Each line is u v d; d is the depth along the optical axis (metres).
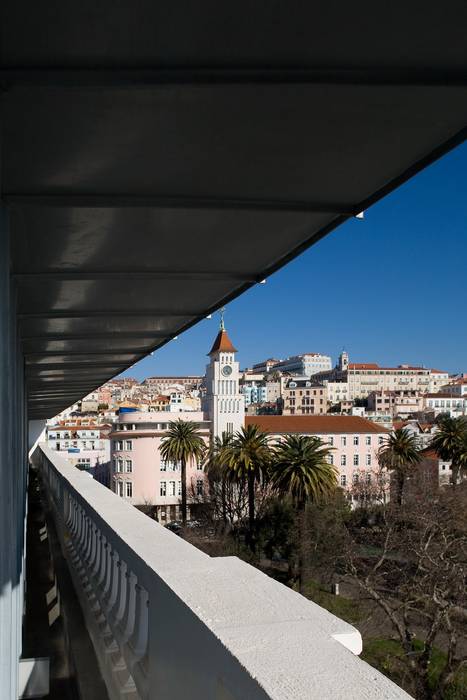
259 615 1.62
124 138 3.51
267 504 49.59
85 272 6.08
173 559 2.27
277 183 4.27
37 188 4.13
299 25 2.66
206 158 3.84
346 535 39.50
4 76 2.84
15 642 3.89
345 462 89.62
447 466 76.31
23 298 6.89
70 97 3.03
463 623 22.98
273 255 5.97
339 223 4.99
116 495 4.79
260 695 1.23
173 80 2.96
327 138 3.63
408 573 28.55
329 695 1.18
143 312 8.08
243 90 3.06
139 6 2.47
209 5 2.48
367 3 2.52
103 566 3.81
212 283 6.79
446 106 3.29
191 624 1.67
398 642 26.62
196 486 77.94
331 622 1.56
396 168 4.07
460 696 21.41
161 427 82.69
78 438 121.88
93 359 12.09
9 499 3.17
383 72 3.00
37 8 2.44
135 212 4.55
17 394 6.20
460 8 2.55
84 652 4.00
